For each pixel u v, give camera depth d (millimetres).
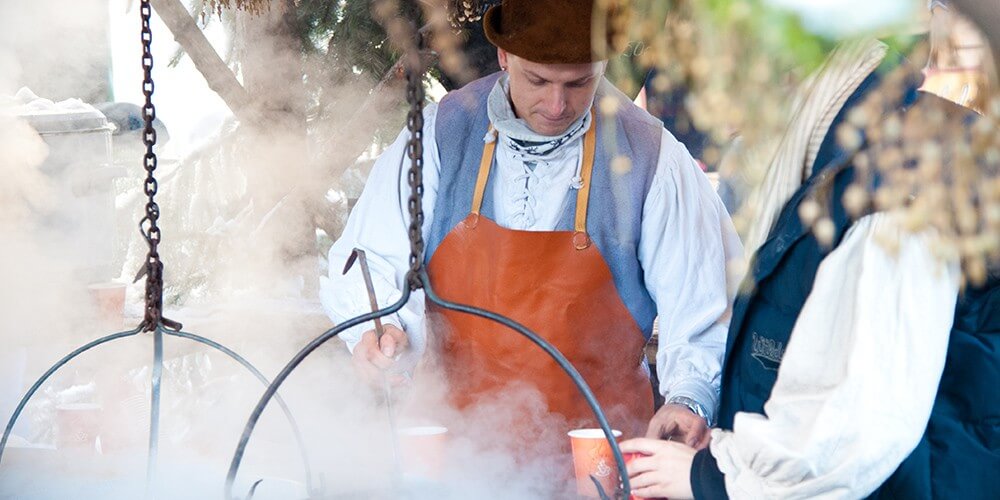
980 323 1484
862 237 1438
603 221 2447
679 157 2500
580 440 1834
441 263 2520
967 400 1483
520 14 2320
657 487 1677
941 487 1480
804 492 1434
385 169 2637
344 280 2541
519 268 2434
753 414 1533
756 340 1701
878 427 1388
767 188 1599
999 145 1372
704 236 2457
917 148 1395
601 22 1490
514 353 2439
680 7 1392
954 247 1385
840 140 1459
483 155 2506
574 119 2406
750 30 1348
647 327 2537
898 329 1397
